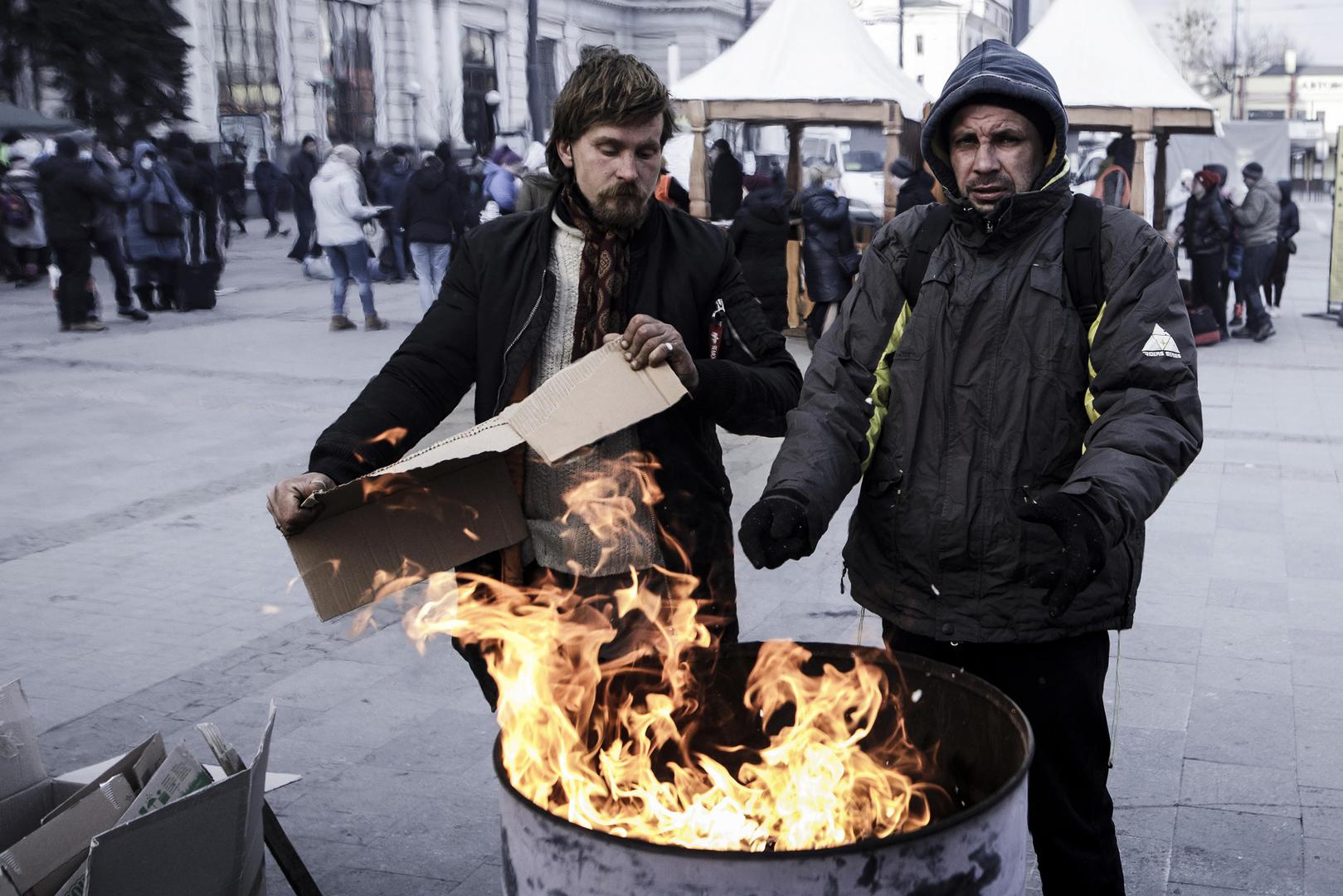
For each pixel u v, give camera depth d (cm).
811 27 1170
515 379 241
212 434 796
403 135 3541
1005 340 217
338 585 210
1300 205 4691
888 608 231
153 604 498
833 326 234
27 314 1370
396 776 358
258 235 2552
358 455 227
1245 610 485
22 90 2550
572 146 234
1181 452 202
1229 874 303
